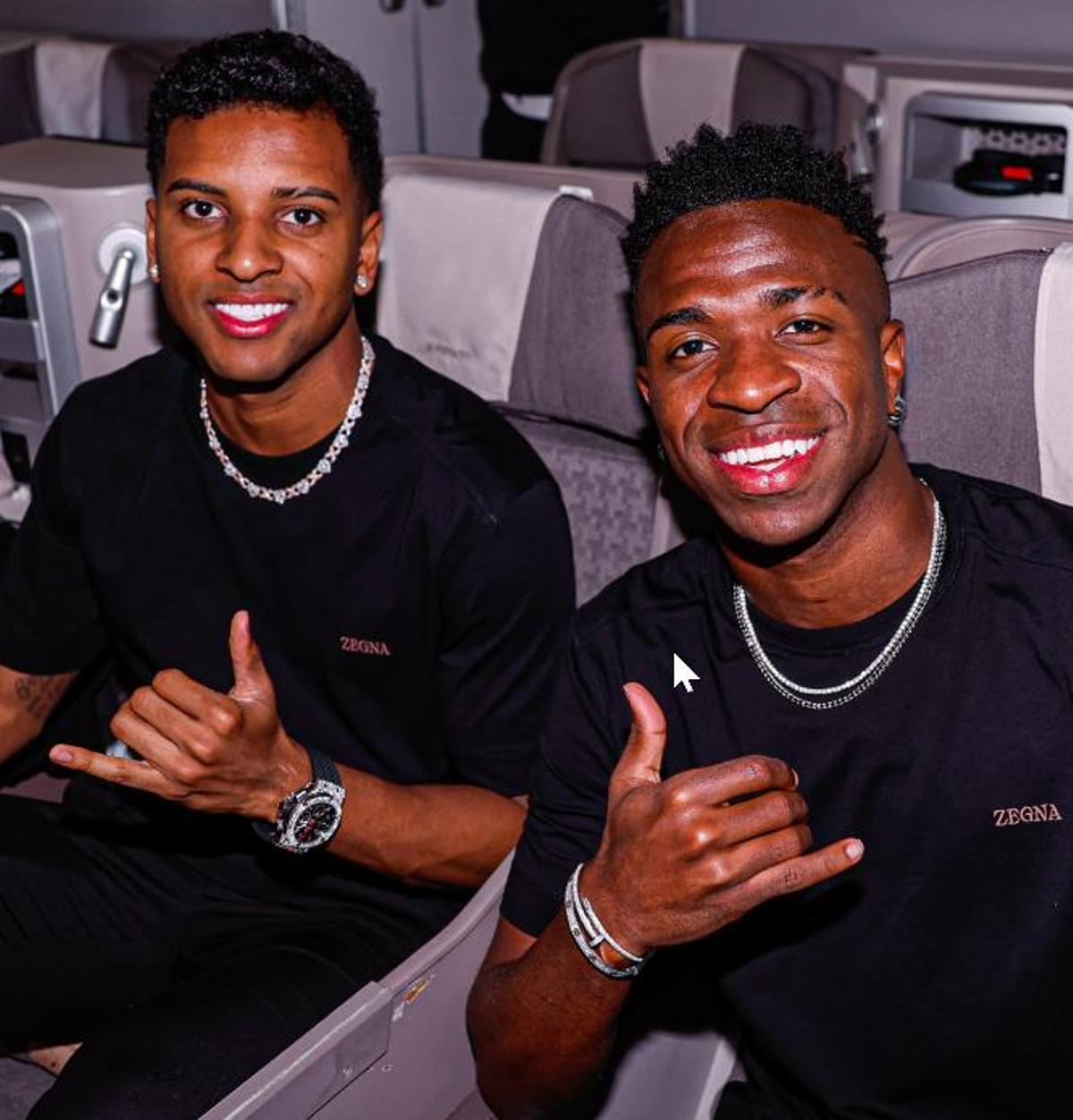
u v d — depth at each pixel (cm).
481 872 143
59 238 189
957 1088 116
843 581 106
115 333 190
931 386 132
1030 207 271
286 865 148
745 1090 128
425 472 140
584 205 162
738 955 117
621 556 163
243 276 130
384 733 148
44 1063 164
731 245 102
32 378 196
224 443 144
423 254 172
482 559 139
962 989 112
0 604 162
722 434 102
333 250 134
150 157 138
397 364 146
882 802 110
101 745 181
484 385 171
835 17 369
